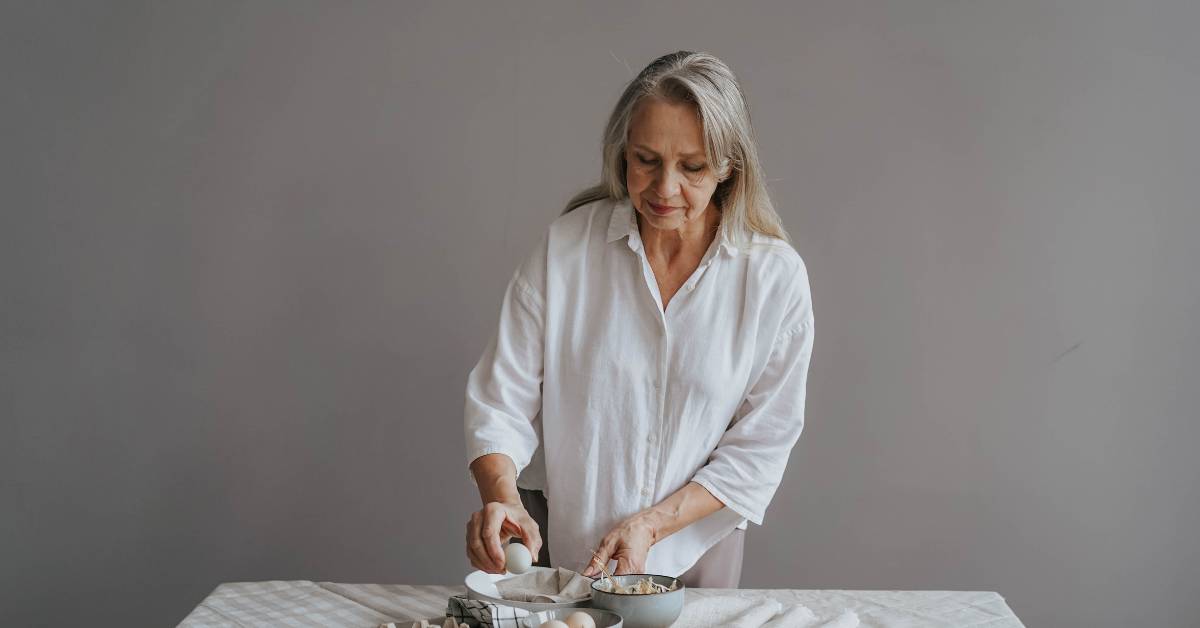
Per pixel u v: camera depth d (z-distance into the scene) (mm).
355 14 2234
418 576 2262
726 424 1415
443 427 2246
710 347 1363
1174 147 2184
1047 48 2193
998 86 2199
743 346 1373
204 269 2248
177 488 2266
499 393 1388
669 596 997
